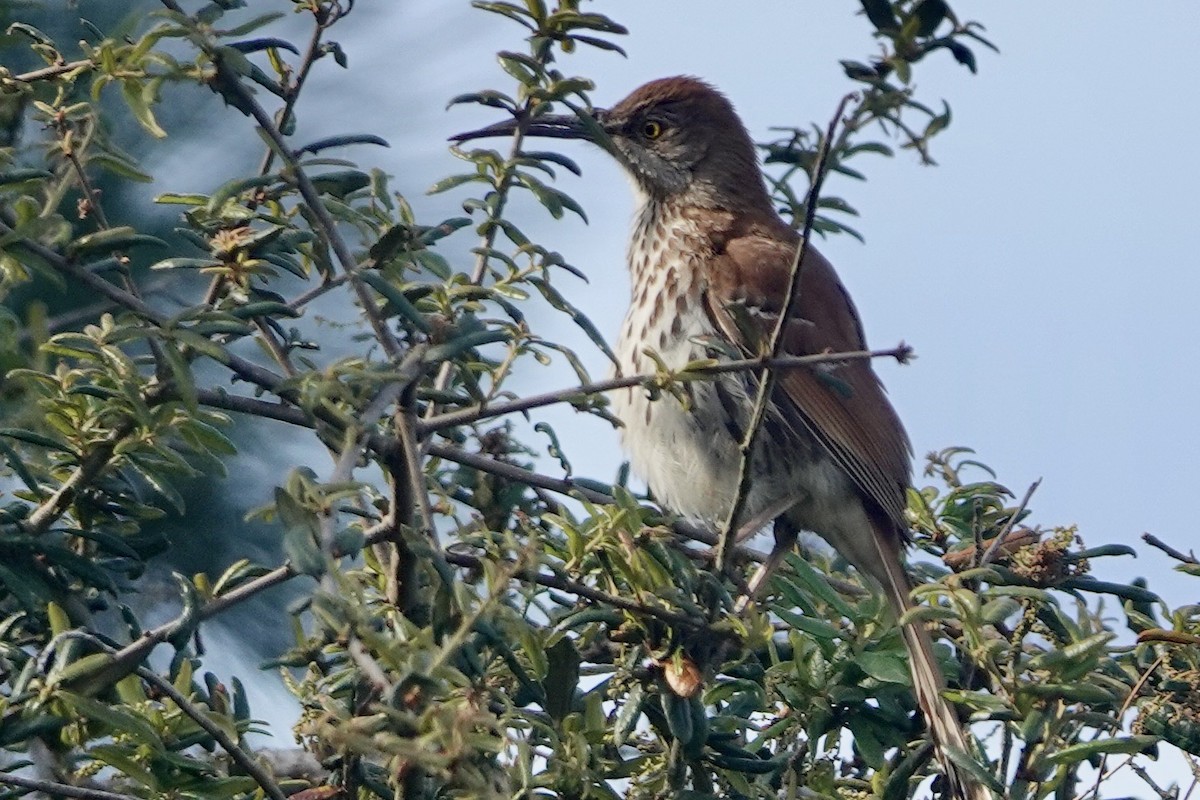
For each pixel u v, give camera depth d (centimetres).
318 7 604
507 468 689
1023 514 822
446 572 472
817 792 646
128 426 557
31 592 552
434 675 421
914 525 862
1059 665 629
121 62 553
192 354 549
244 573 575
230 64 548
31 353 643
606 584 618
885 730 671
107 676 502
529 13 695
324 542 439
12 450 567
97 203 587
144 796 534
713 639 611
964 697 641
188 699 548
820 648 664
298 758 683
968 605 638
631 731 591
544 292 628
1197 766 638
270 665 587
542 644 536
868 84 685
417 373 531
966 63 685
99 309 655
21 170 556
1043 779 641
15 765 573
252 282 625
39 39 601
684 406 599
